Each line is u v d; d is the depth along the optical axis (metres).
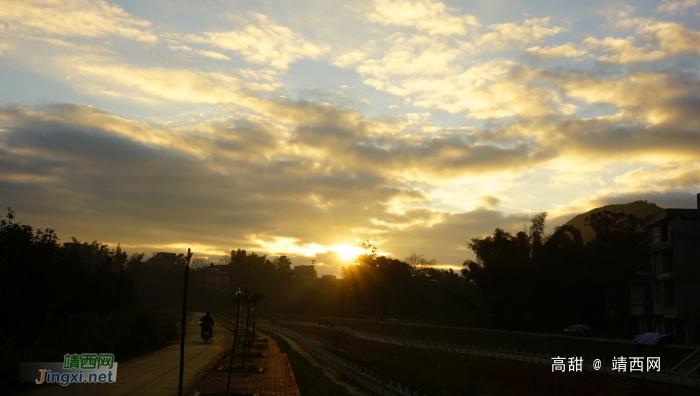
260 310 126.62
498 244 74.62
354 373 27.88
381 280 105.38
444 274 128.88
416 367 25.84
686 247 44.25
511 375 37.94
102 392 14.26
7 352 15.49
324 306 113.94
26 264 22.23
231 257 151.25
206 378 17.86
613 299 64.38
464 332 55.25
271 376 19.20
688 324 42.06
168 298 133.38
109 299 35.75
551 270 68.62
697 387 25.02
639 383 28.50
